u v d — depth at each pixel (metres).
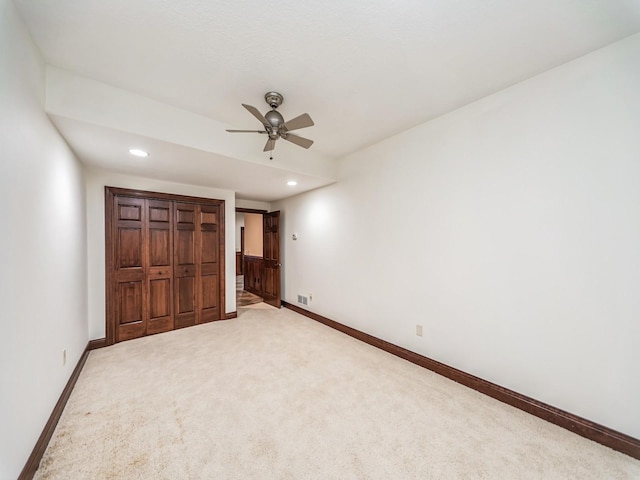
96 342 3.13
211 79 1.98
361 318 3.48
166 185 3.73
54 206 1.94
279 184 3.98
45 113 1.77
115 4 1.33
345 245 3.73
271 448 1.62
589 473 1.47
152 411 1.97
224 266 4.28
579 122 1.78
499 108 2.16
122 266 3.36
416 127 2.78
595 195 1.73
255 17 1.42
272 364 2.74
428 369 2.64
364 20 1.44
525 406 2.00
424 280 2.72
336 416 1.93
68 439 1.67
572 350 1.82
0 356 1.17
